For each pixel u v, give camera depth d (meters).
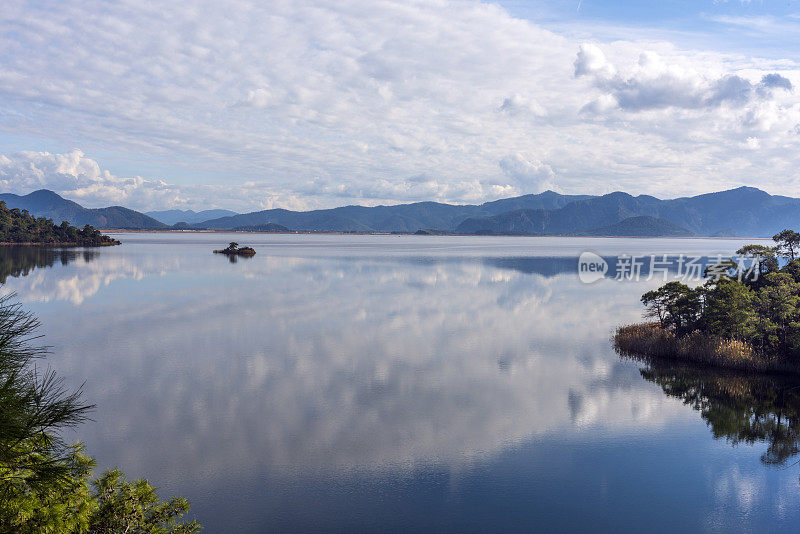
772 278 67.12
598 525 28.47
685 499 31.39
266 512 29.47
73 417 8.19
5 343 7.77
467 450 37.66
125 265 188.50
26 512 8.72
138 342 70.12
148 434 39.62
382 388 51.44
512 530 28.09
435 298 116.69
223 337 74.06
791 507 30.56
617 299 116.31
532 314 96.31
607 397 49.03
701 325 65.50
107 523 14.73
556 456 36.78
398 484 32.75
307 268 193.38
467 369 58.47
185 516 28.86
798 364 55.50
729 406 46.41
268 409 45.34
